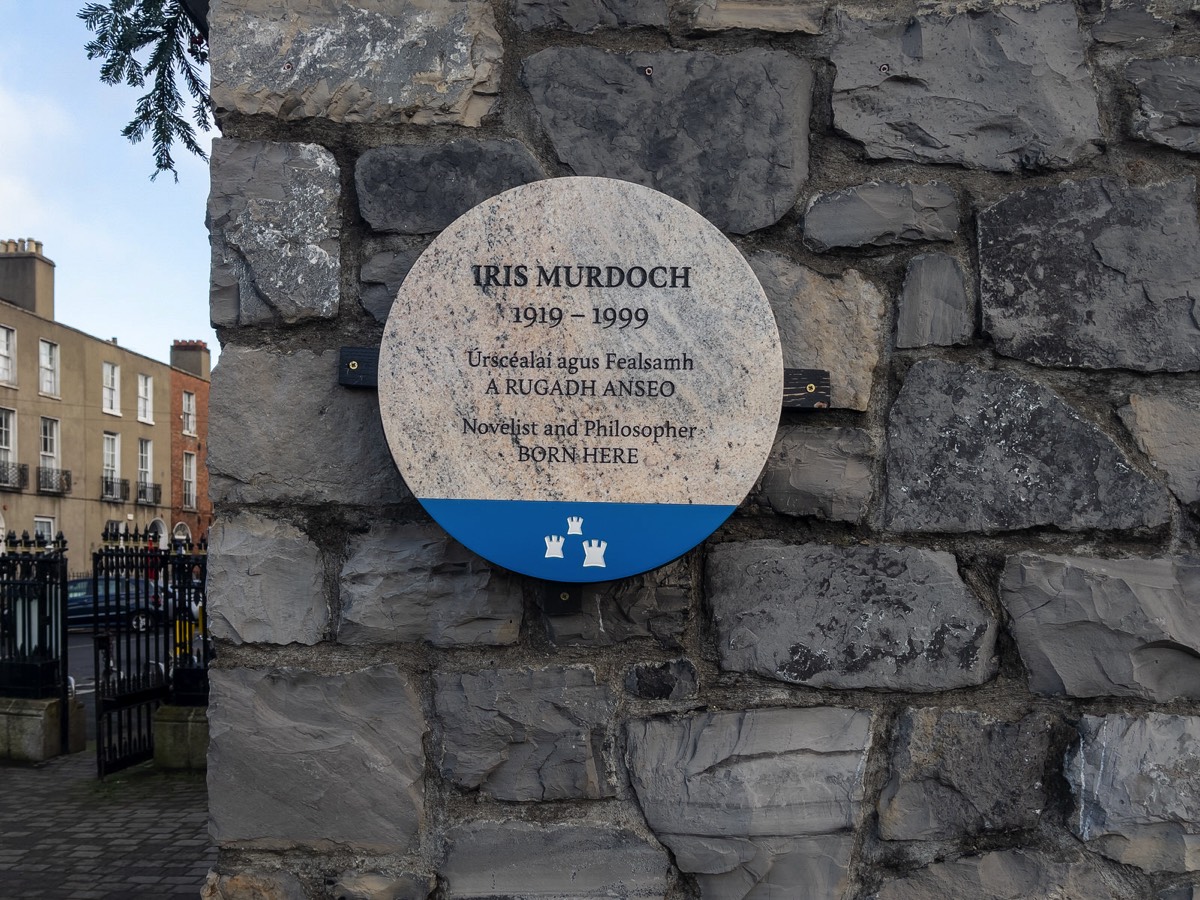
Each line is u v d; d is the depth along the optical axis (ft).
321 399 6.15
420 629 6.08
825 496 6.22
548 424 5.87
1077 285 6.29
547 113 6.30
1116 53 6.44
